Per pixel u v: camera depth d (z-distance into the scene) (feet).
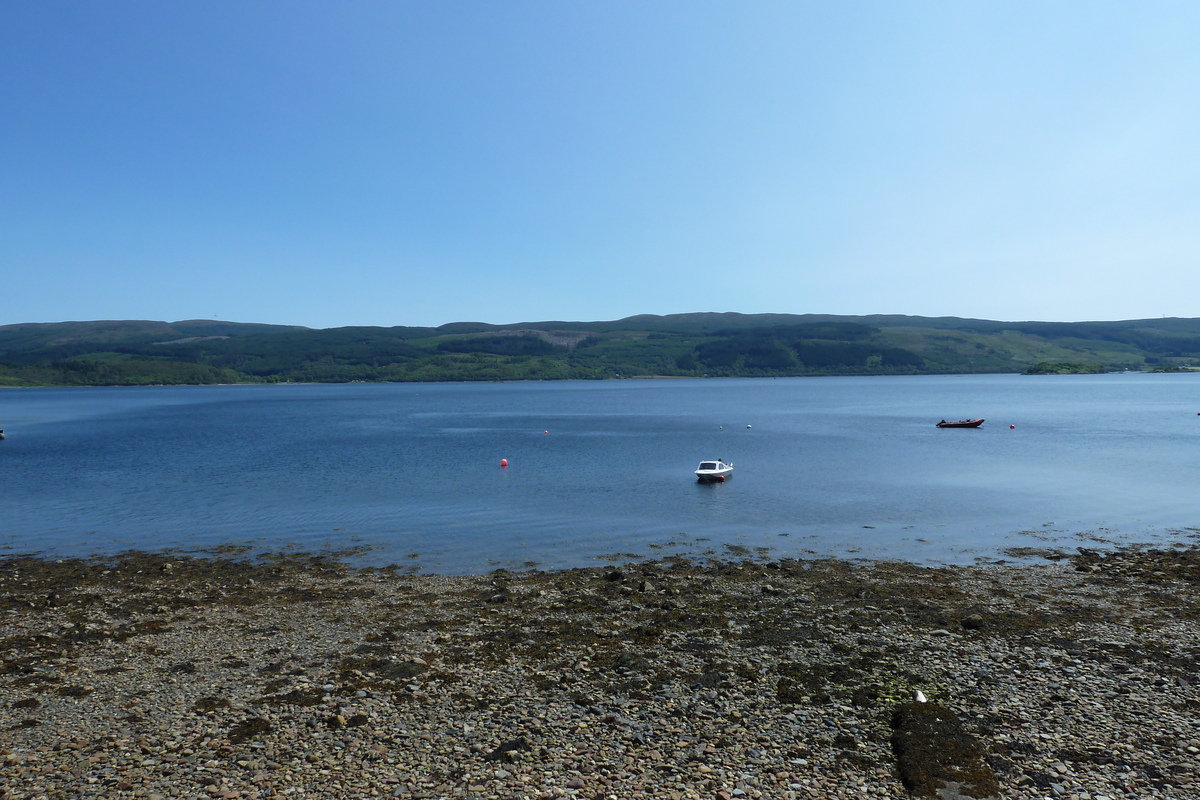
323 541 135.13
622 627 84.79
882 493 182.70
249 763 54.29
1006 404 607.37
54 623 88.28
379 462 256.32
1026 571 110.32
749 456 265.54
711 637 80.84
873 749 56.39
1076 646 76.59
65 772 52.95
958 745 55.98
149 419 533.14
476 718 61.72
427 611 92.07
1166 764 53.16
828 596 96.78
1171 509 159.43
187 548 130.62
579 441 334.44
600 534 139.23
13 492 192.44
